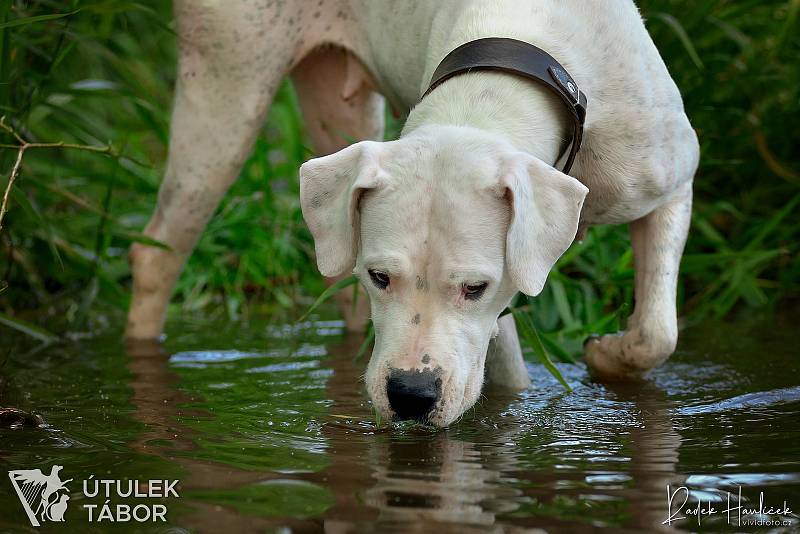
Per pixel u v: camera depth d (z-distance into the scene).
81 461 3.66
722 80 7.34
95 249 6.56
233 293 7.41
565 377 5.04
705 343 5.76
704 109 6.80
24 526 3.09
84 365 5.34
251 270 7.51
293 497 3.27
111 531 3.04
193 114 5.53
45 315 6.73
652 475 3.47
